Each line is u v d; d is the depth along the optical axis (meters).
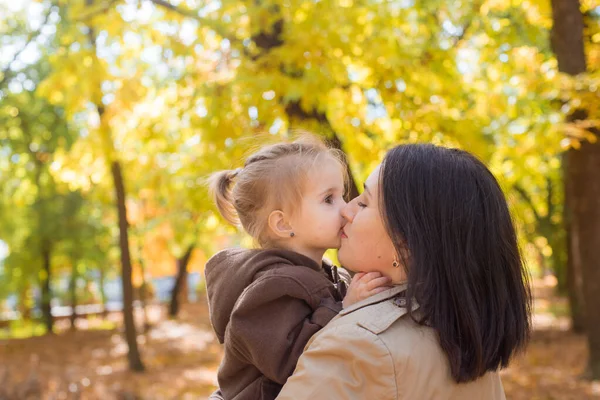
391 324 1.46
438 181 1.53
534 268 28.20
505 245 1.56
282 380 1.66
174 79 6.44
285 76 5.36
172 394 9.74
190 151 6.96
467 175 1.56
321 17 5.48
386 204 1.56
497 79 7.69
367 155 6.28
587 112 7.46
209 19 5.91
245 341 1.69
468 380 1.47
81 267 24.84
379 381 1.41
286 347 1.66
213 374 12.08
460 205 1.51
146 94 6.85
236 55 6.12
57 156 7.98
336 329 1.49
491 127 7.62
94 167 8.12
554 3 8.08
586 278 9.02
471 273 1.49
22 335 23.45
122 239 12.56
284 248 1.91
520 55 7.36
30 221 22.09
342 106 6.43
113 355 15.59
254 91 5.26
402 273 1.63
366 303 1.56
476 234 1.51
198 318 25.39
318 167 1.88
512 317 1.54
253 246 2.02
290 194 1.87
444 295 1.47
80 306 33.28
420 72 6.22
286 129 5.77
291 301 1.70
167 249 22.02
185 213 8.76
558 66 8.15
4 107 18.25
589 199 8.85
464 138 5.84
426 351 1.44
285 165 1.89
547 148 6.59
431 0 7.82
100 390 8.41
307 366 1.48
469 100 7.27
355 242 1.66
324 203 1.88
